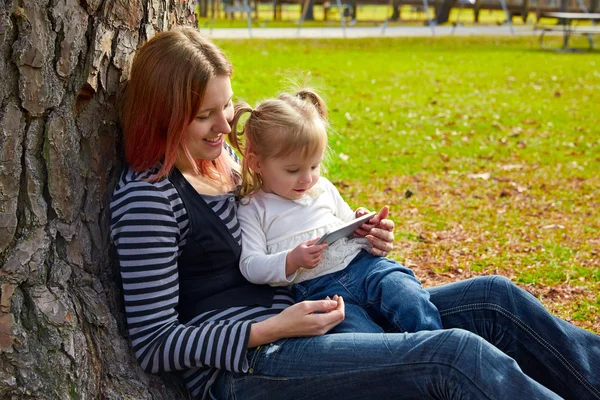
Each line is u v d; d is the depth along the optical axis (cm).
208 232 271
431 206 643
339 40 1986
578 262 511
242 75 1252
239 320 272
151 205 253
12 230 241
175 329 255
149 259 252
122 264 253
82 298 255
